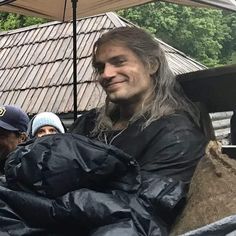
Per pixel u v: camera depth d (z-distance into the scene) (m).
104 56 2.09
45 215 1.68
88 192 1.68
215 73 2.29
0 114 3.13
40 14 4.81
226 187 1.73
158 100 2.04
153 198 1.73
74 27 4.46
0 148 3.07
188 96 2.38
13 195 1.73
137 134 1.98
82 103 8.87
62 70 10.23
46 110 9.27
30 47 11.60
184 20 24.56
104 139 2.14
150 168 1.90
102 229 1.62
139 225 1.66
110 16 10.89
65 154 1.72
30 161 1.72
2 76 10.97
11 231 1.71
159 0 4.49
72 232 1.71
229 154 2.18
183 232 1.72
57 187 1.70
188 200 1.80
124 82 2.07
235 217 1.51
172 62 10.80
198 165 1.87
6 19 20.03
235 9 3.96
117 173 1.77
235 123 2.41
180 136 1.94
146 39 2.11
